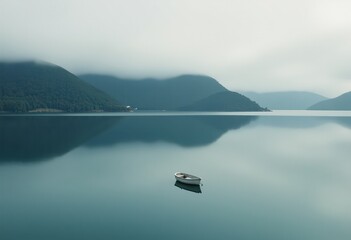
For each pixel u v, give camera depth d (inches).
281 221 1674.5
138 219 1699.1
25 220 1681.8
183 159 3304.6
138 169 2829.7
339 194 2122.3
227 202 1964.8
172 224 1632.6
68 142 4389.8
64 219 1696.6
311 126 7342.5
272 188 2266.2
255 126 7278.5
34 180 2442.2
